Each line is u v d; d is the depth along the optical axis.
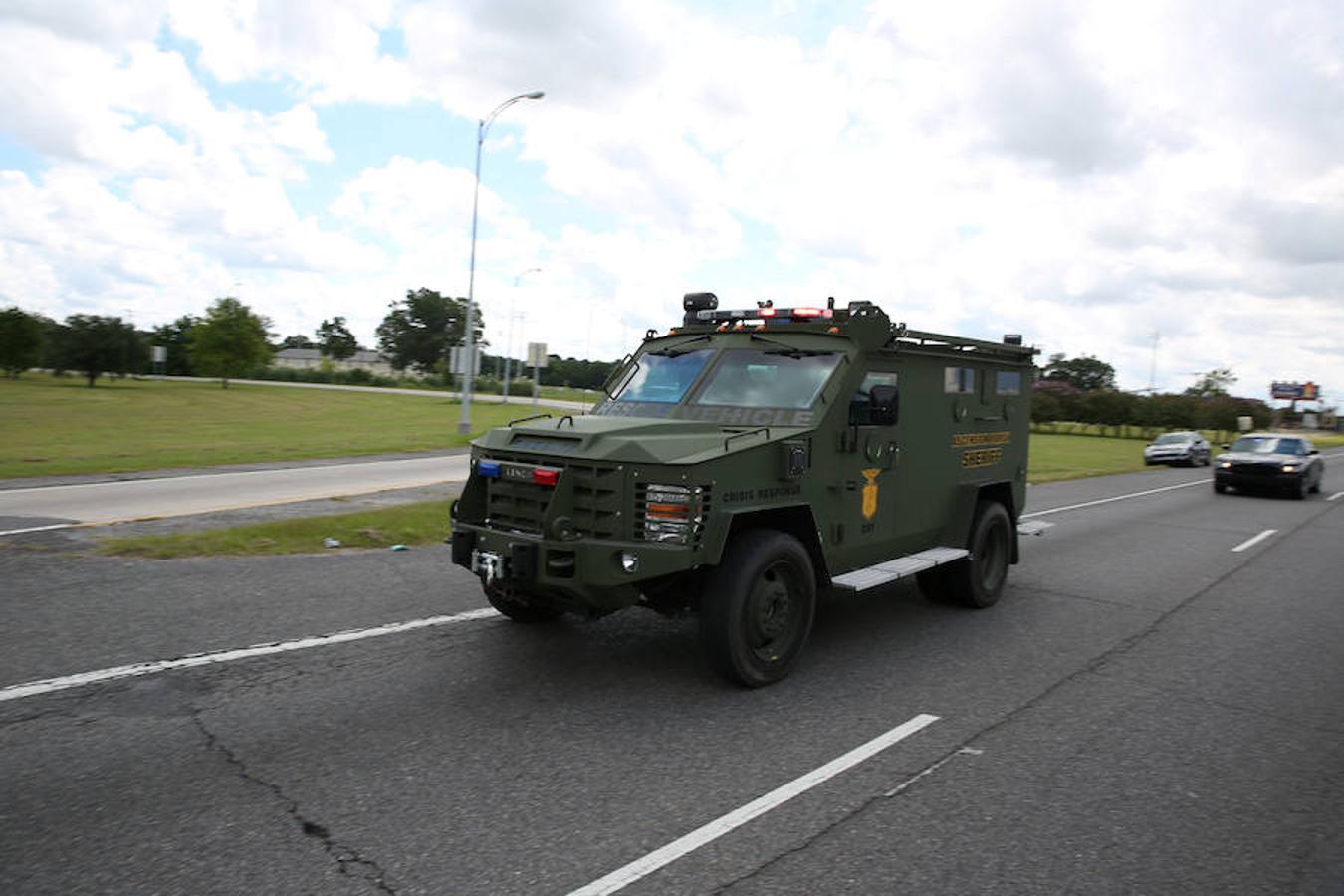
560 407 55.69
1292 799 4.13
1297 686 5.93
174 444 23.72
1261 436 23.06
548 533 5.14
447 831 3.55
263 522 10.32
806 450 5.76
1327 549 12.46
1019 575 9.74
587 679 5.50
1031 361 8.96
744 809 3.84
